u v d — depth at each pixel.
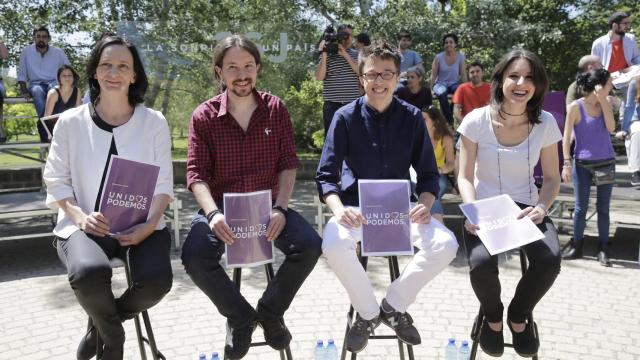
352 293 2.59
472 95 6.71
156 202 2.64
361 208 2.66
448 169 5.41
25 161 11.41
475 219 2.70
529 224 2.62
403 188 2.71
